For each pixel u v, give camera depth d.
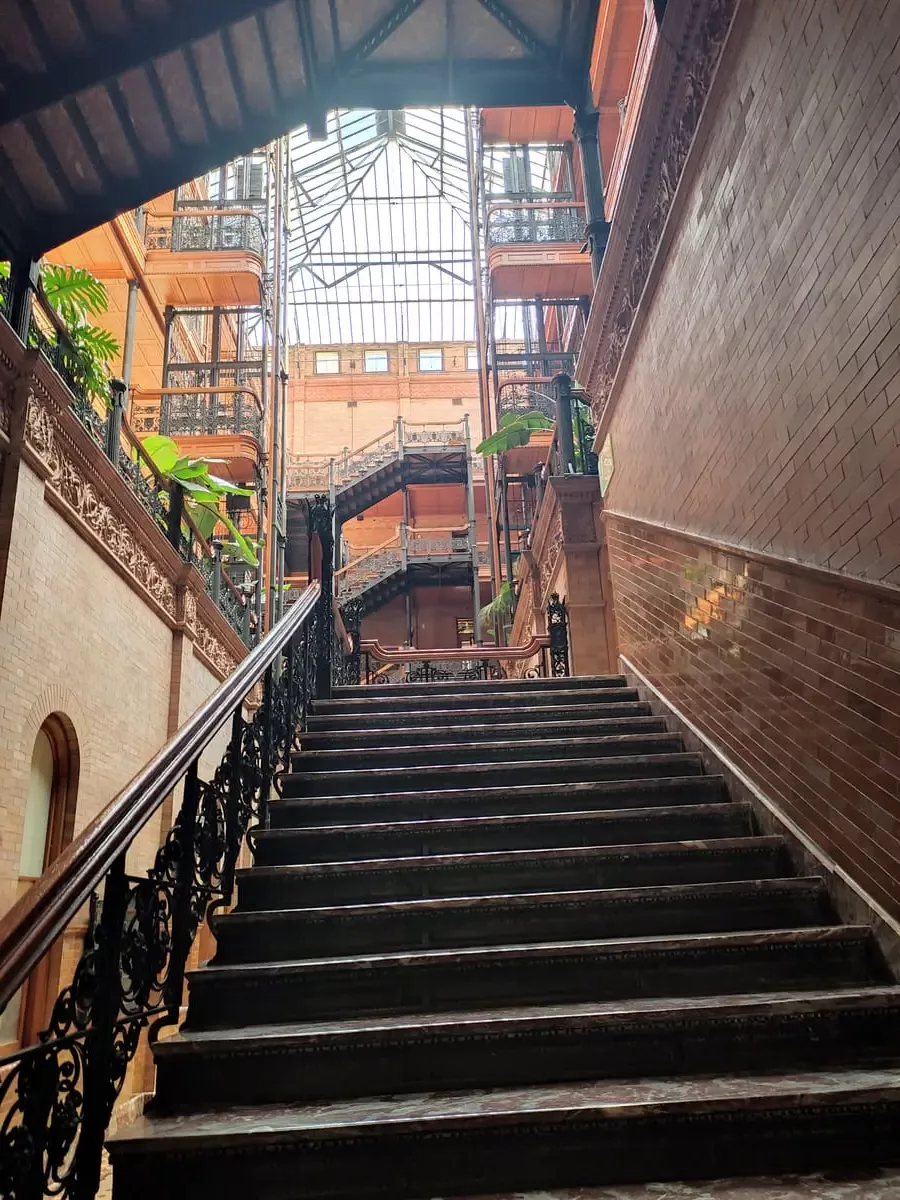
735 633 4.07
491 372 16.19
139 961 2.33
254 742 3.96
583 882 3.45
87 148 5.06
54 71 4.58
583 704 5.64
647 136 4.66
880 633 2.80
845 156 2.74
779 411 3.39
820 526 3.13
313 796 4.25
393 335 31.48
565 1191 2.11
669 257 4.66
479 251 16.97
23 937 1.78
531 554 12.46
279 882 3.40
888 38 2.46
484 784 4.38
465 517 28.69
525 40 6.22
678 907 3.19
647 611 5.67
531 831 3.75
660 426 5.10
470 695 5.74
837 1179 2.10
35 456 5.20
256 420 14.84
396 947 3.11
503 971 2.86
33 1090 1.80
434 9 5.95
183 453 14.48
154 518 7.69
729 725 4.20
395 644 27.94
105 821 2.20
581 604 9.23
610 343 6.32
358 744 4.94
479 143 14.80
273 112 5.60
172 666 8.15
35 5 4.23
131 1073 6.39
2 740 4.83
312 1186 2.13
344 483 24.48
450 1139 2.17
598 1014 2.53
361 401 30.28
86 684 6.09
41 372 5.20
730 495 4.00
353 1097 2.44
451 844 3.72
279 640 4.21
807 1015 2.57
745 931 3.09
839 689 3.10
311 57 5.48
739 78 3.52
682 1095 2.24
